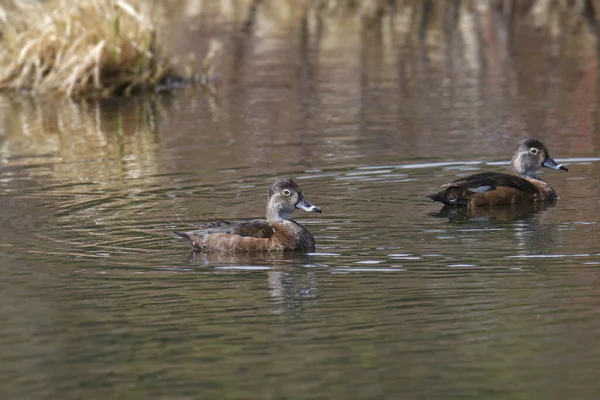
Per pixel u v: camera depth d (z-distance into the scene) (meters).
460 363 9.84
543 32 34.31
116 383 9.59
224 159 19.75
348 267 13.09
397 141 21.06
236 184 17.75
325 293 12.04
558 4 38.44
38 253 13.84
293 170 18.73
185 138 21.91
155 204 16.45
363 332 10.72
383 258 13.44
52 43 28.23
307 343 10.46
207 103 26.06
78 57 27.98
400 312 11.30
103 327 11.05
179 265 13.33
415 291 12.01
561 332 10.54
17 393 9.42
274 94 26.88
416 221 15.34
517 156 17.44
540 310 11.21
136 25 28.91
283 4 39.53
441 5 39.16
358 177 18.19
